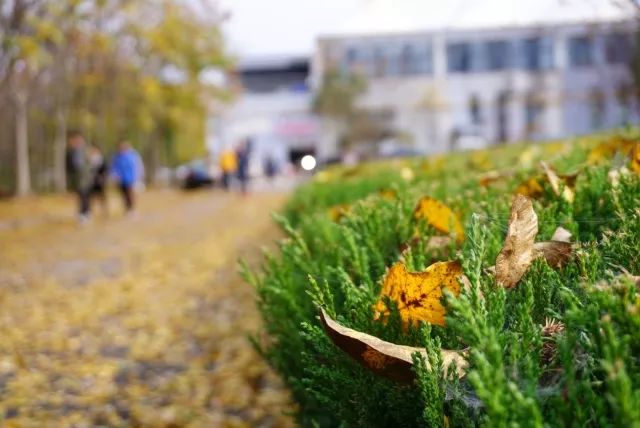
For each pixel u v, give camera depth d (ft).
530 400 2.52
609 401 2.52
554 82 161.17
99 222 49.90
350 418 4.53
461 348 3.86
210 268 26.09
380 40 169.68
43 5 54.75
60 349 15.88
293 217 16.38
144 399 12.41
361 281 5.30
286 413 7.24
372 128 167.94
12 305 20.97
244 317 17.62
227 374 13.42
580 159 10.93
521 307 3.40
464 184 11.09
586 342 2.96
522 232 4.18
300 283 6.83
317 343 4.26
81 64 88.79
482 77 165.99
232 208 62.13
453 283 3.87
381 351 3.57
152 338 16.57
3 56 53.67
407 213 6.86
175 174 155.43
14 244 36.73
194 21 102.63
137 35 88.63
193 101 127.13
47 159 102.78
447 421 3.37
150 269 27.09
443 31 164.14
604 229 5.23
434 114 168.04
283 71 232.73
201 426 11.09
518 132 163.94
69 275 26.43
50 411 11.84
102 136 102.22
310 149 213.05
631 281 2.93
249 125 211.61
